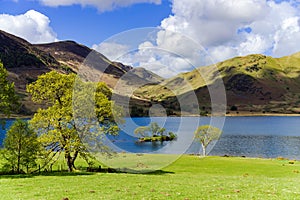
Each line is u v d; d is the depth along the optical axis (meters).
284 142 101.25
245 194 19.59
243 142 101.44
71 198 18.77
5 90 33.50
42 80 34.66
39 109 34.25
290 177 34.34
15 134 34.41
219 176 33.06
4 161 38.12
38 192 21.03
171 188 22.19
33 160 34.84
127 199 18.19
